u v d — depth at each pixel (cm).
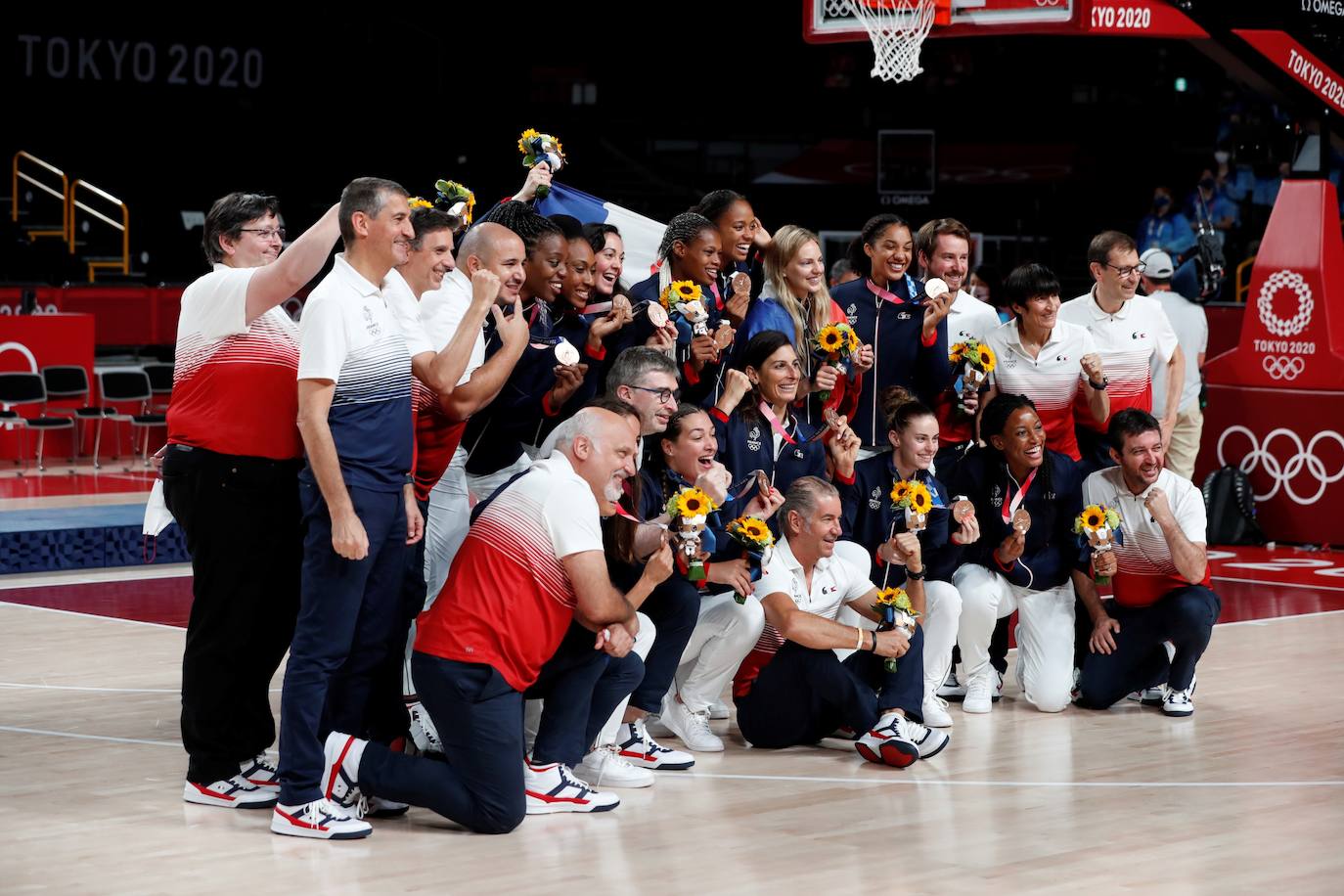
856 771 530
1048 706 624
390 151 2138
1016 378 668
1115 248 701
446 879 411
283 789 450
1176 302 996
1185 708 613
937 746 539
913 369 657
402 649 496
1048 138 2228
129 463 1382
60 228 1923
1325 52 1058
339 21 2086
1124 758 548
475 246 489
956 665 698
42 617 796
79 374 1345
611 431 453
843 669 542
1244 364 1098
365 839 447
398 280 471
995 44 2231
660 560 470
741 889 404
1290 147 1084
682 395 603
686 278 607
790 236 618
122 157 2019
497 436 544
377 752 450
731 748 563
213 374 462
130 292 1535
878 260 650
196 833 451
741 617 543
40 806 477
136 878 410
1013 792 502
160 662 692
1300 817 473
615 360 530
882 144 2012
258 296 450
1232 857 433
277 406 462
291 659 446
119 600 849
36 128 1953
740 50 2286
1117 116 2212
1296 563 1007
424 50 2148
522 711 455
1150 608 623
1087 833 455
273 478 465
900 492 561
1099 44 2208
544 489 446
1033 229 2197
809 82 2291
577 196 717
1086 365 659
